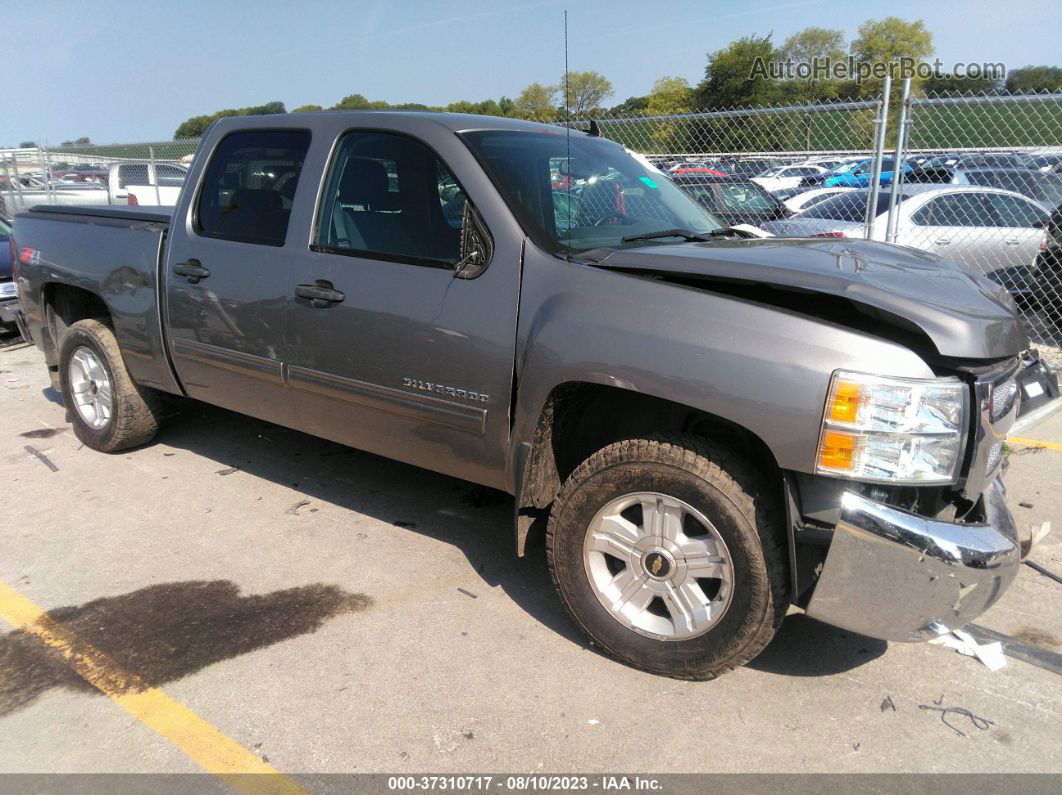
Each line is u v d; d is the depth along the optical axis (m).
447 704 2.75
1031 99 6.19
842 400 2.39
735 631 2.67
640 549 2.83
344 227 3.55
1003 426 2.69
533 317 2.94
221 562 3.71
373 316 3.35
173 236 4.22
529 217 3.11
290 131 3.84
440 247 3.29
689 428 3.00
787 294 2.70
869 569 2.47
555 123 4.21
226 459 4.98
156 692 2.82
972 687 2.88
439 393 3.22
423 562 3.72
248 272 3.82
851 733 2.63
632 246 3.20
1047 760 2.51
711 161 9.15
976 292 2.82
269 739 2.59
